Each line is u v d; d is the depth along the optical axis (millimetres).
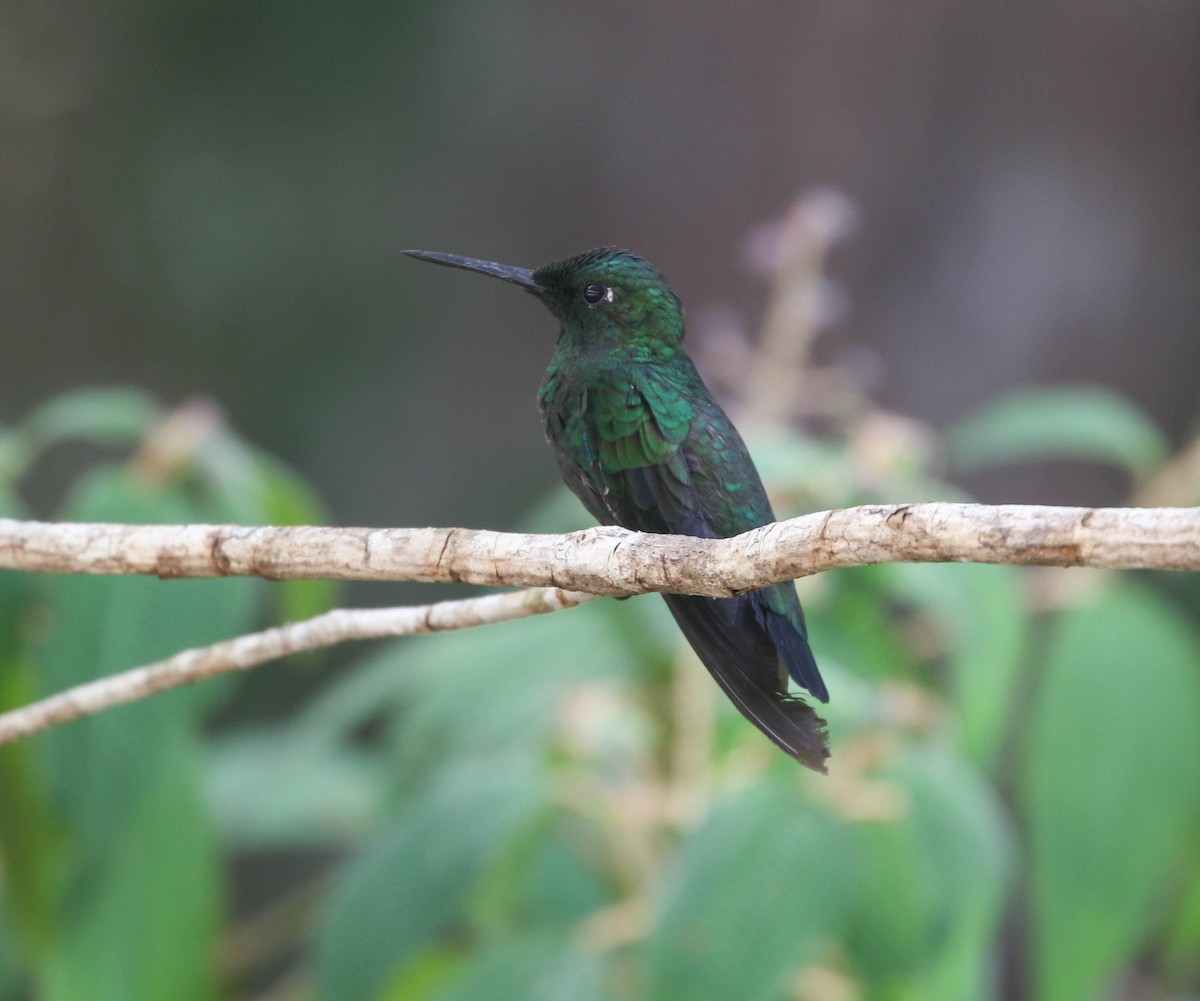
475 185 20609
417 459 20844
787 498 8102
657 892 7309
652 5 18469
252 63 20484
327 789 9992
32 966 8469
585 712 7922
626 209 18719
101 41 21031
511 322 21094
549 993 7418
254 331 20469
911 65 16797
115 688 6039
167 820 7750
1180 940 9680
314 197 20453
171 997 7688
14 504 7656
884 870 7172
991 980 10070
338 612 5938
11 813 7723
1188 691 8148
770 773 7250
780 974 6758
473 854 7652
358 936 7613
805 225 8531
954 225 16625
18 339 21062
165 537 5750
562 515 8398
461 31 20297
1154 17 16328
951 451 9352
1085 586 8516
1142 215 16438
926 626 9047
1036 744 8203
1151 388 16516
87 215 20812
